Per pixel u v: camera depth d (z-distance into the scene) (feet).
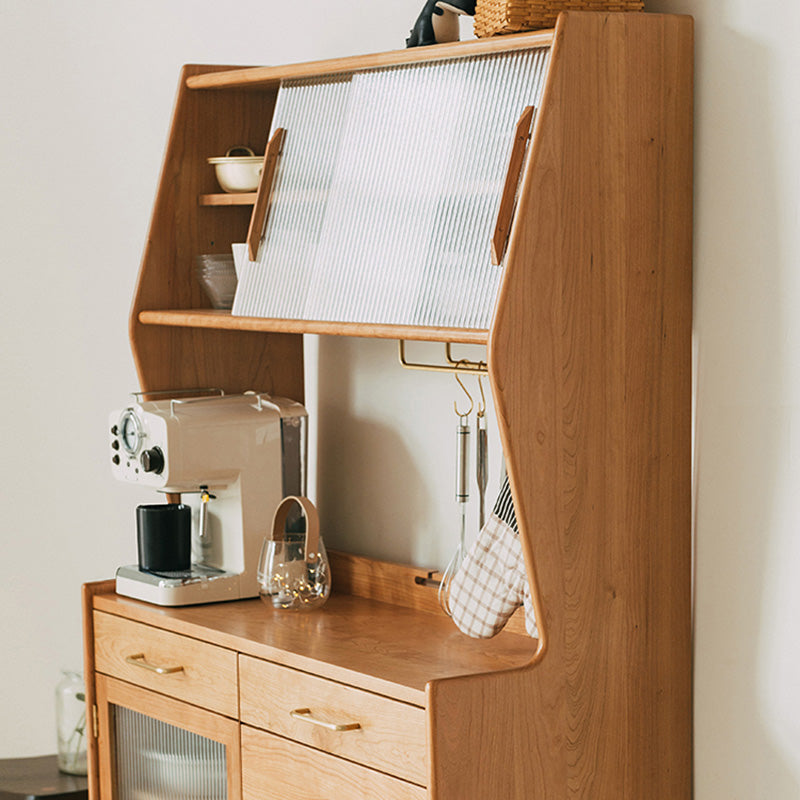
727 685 6.22
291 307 7.14
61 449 11.06
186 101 8.29
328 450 8.79
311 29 8.66
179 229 8.38
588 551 6.01
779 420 5.92
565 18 5.73
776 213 5.88
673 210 6.16
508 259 5.65
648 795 6.25
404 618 7.50
